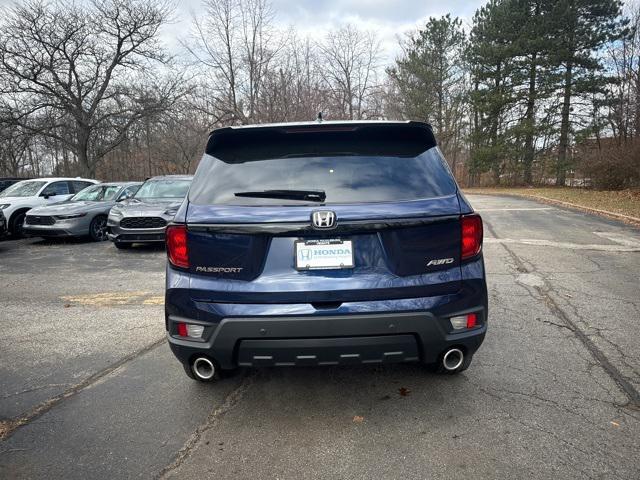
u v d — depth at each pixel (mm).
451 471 2162
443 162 2645
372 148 2623
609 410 2662
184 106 28781
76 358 3684
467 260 2484
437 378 3121
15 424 2686
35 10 23797
